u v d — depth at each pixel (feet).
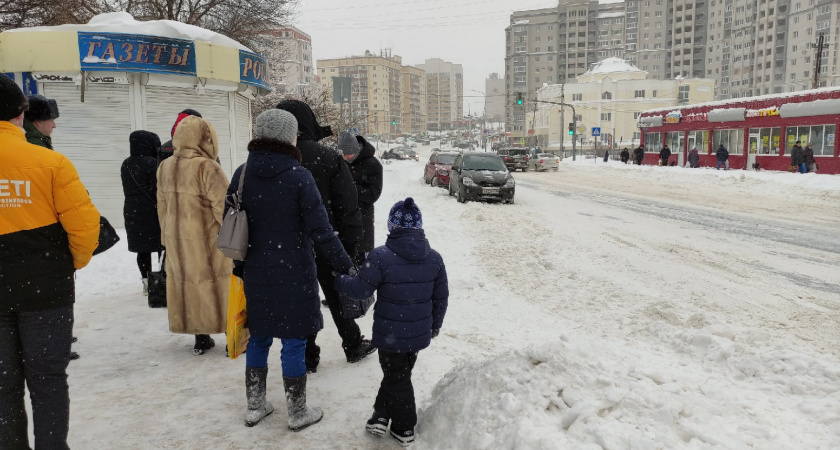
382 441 9.94
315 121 13.11
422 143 442.50
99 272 22.93
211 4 63.21
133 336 15.88
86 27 33.86
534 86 495.00
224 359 14.17
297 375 10.28
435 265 9.96
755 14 404.57
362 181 16.43
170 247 13.48
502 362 10.07
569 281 23.77
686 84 303.07
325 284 13.01
